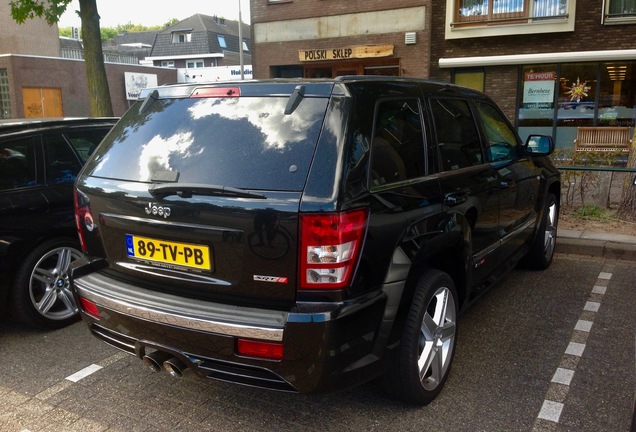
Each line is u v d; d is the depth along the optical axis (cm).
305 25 1841
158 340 282
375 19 1734
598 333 420
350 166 264
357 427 305
